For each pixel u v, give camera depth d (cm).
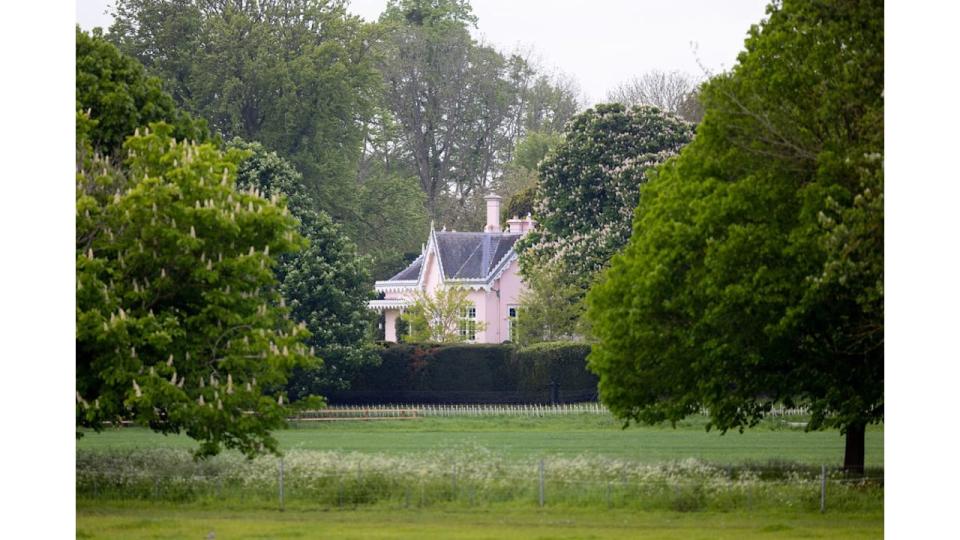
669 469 8025
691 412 8744
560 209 17112
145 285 7519
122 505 7525
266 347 7556
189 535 6306
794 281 7231
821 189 7006
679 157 8444
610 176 16662
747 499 7419
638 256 8288
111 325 7062
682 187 8119
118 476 7844
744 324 7719
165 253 7475
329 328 15825
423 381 16862
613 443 12281
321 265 15938
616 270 8881
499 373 16825
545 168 17275
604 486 7588
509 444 12194
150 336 7219
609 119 16925
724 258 7400
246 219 7581
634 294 8362
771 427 14100
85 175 7669
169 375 7525
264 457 8419
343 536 6253
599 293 8875
